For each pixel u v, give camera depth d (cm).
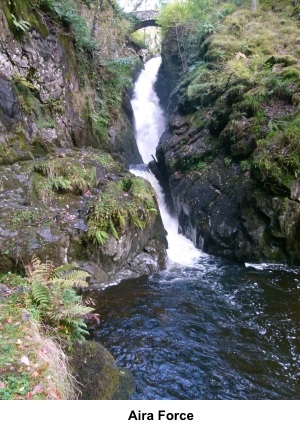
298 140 664
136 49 2075
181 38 1525
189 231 890
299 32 1119
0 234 515
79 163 713
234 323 495
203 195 843
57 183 634
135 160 1288
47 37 801
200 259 756
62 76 858
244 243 711
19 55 708
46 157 721
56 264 536
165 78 1728
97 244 582
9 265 504
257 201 691
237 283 619
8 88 677
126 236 621
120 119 1259
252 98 823
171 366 403
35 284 359
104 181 733
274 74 866
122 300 550
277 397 356
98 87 1106
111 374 345
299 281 619
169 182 1010
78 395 296
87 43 1006
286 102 788
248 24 1268
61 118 841
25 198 595
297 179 658
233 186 780
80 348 342
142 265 663
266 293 579
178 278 645
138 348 434
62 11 835
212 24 1320
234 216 750
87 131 960
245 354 427
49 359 282
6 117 675
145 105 1777
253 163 705
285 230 664
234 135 810
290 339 455
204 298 566
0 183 594
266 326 485
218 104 930
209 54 1175
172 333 468
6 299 363
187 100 1123
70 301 358
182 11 1484
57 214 589
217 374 391
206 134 968
